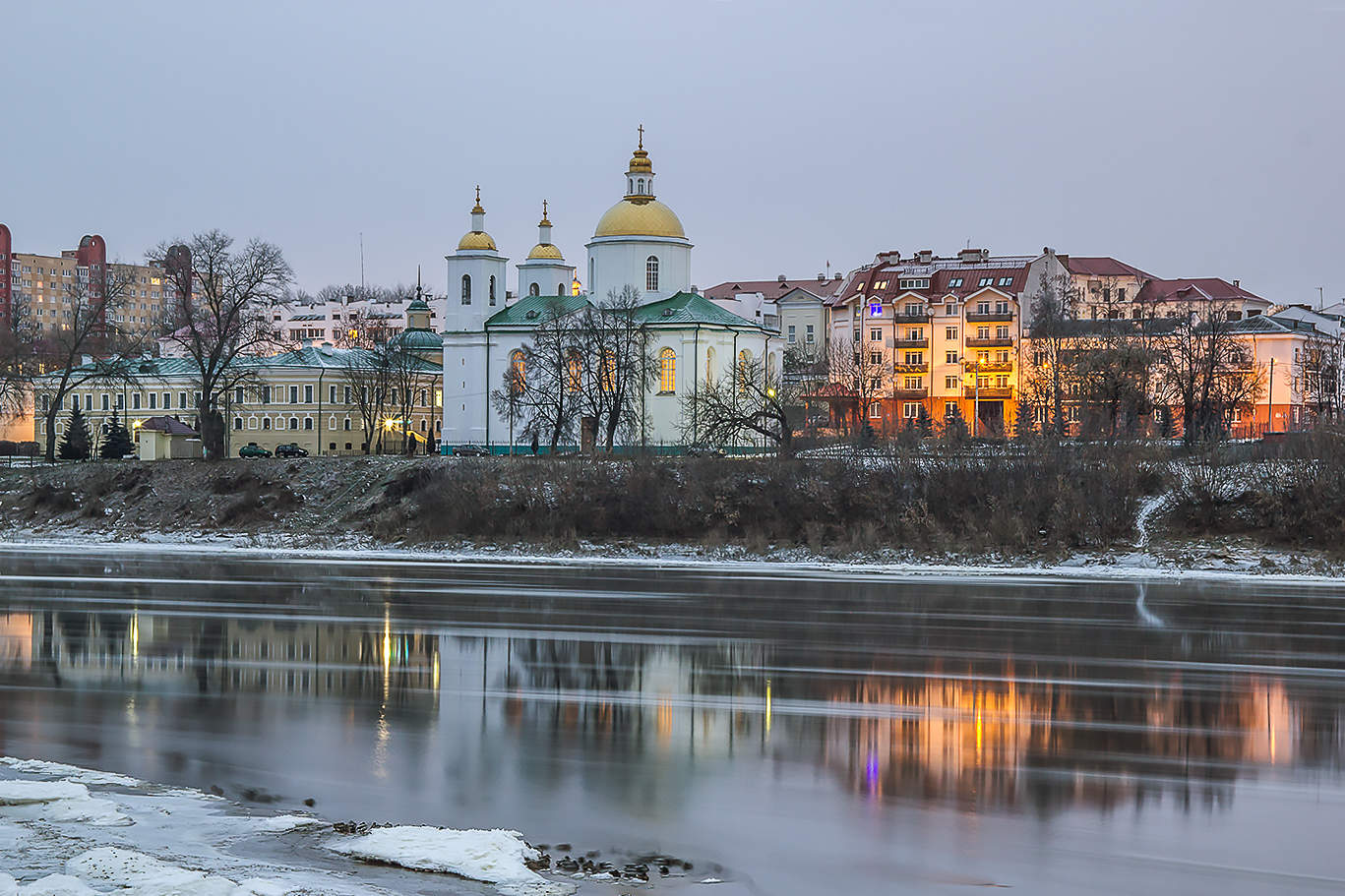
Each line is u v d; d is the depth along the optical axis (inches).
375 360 6461.6
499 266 6102.4
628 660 1979.6
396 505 4202.8
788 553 3563.0
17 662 1955.0
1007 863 1090.1
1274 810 1234.6
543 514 3882.9
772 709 1642.5
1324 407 5300.2
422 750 1433.3
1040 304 6535.4
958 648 2092.8
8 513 4603.8
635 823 1184.2
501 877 1005.8
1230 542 3371.1
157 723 1561.3
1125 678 1856.5
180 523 4360.2
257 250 5880.9
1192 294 7568.9
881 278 7204.7
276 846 1072.8
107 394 7003.0
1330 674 1891.0
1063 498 3494.1
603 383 5251.0
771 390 5585.6
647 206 5935.0
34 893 887.7
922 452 3811.5
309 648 2079.2
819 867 1072.8
